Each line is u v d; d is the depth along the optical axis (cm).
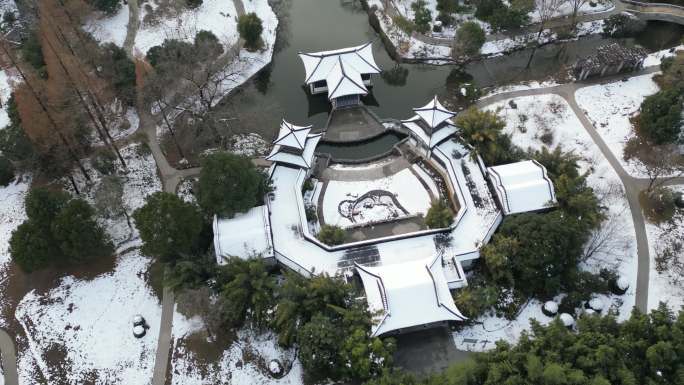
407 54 10844
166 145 9231
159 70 9188
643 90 9694
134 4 12131
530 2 10812
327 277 6594
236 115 9662
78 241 6906
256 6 12225
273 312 6575
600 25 11244
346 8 12538
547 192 7375
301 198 7744
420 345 6581
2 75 10219
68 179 8719
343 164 8775
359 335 5991
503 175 7588
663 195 7775
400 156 8825
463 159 8181
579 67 9962
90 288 7431
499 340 6475
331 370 6209
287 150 8206
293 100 10269
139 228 6838
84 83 8056
